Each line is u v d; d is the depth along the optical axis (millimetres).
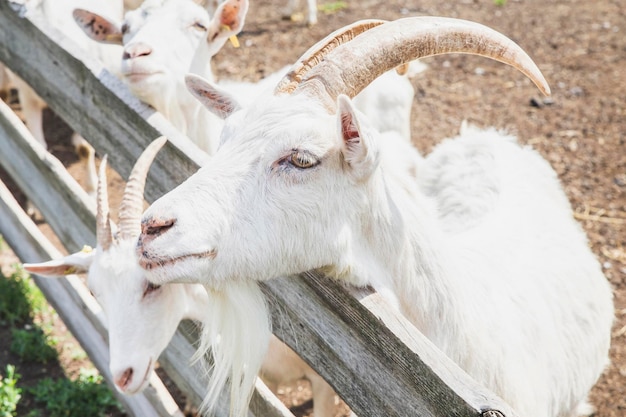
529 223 3668
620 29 8500
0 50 5289
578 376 3580
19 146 5000
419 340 2309
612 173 6219
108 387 4441
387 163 2869
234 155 2623
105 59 6262
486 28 2748
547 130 6828
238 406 2934
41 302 5488
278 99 2668
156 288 3381
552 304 3434
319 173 2574
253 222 2570
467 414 2096
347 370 2623
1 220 5363
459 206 3838
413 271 2824
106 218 3451
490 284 3148
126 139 4012
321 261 2633
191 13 4734
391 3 9695
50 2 5898
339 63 2607
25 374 4965
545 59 8008
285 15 9383
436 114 7227
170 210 2529
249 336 2791
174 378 3832
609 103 7141
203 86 3078
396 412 2418
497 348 3002
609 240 5535
